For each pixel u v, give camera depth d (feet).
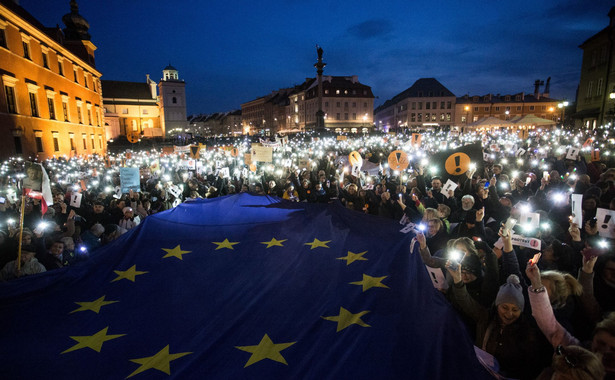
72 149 110.63
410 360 9.17
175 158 64.49
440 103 245.24
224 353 9.82
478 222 15.94
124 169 32.19
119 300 12.78
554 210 21.35
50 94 95.91
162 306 12.34
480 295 11.94
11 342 10.52
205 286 13.62
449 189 23.94
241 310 11.90
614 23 105.50
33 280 14.02
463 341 9.59
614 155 38.91
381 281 13.39
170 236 18.75
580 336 10.64
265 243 17.63
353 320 10.97
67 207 28.78
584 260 10.78
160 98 286.05
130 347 10.27
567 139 67.97
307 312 11.67
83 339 10.65
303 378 8.75
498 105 240.73
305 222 20.40
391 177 37.35
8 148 75.56
